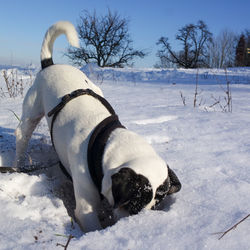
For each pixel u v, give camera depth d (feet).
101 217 8.96
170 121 17.13
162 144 13.47
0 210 7.71
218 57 127.75
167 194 8.09
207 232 6.67
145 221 7.02
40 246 6.17
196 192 8.84
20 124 12.14
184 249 6.09
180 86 37.65
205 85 39.19
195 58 148.46
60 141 9.90
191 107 21.54
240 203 8.13
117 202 6.91
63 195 10.07
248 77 50.37
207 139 14.07
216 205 8.02
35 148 13.75
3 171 10.13
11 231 6.82
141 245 6.20
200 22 145.89
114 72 56.65
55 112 10.11
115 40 117.29
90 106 9.93
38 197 8.79
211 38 142.72
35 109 11.78
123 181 7.10
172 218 7.24
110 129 8.89
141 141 8.66
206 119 17.61
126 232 6.64
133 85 38.22
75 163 8.84
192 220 7.22
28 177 9.64
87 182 8.48
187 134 14.79
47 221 7.78
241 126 16.19
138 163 7.64
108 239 6.41
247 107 22.18
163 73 55.52
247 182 9.53
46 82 11.26
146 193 7.13
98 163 8.26
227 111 20.43
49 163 12.32
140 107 21.13
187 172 10.32
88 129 9.12
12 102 23.04
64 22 12.13
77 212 8.57
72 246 6.17
